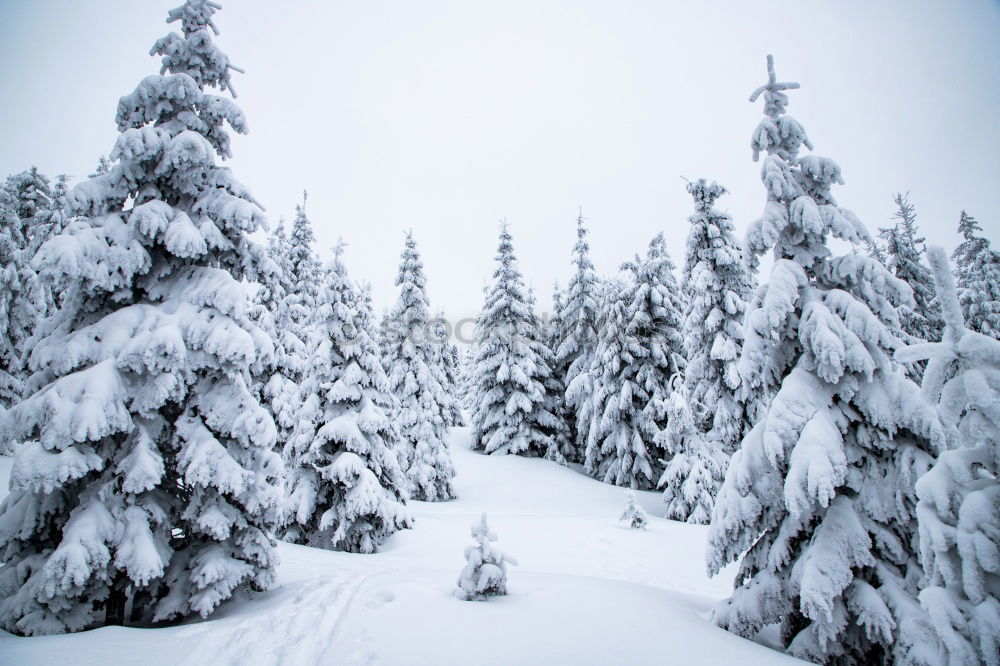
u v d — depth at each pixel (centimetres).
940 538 452
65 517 745
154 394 758
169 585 777
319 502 1608
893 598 620
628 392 2838
